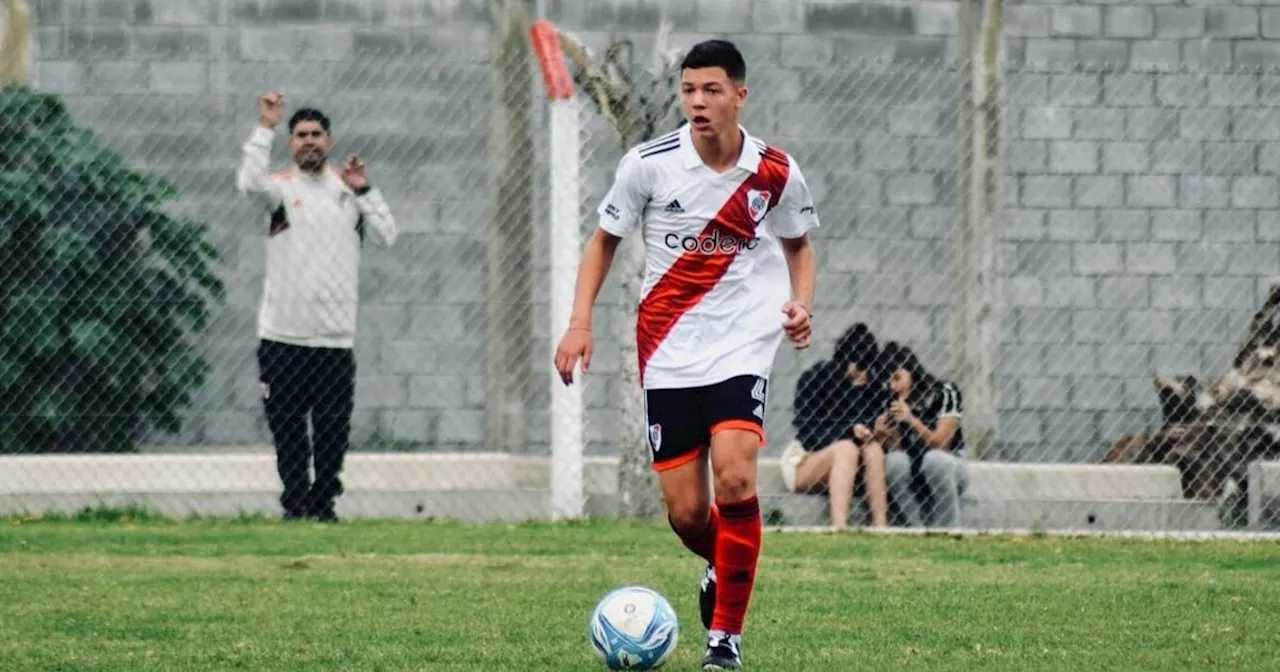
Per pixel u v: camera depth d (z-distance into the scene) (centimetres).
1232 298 4969
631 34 5122
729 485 2098
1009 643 2392
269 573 3178
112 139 5009
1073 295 4991
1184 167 4981
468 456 4400
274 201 4041
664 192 2130
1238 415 4344
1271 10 5044
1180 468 4378
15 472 4275
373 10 5138
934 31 5138
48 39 5038
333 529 3891
